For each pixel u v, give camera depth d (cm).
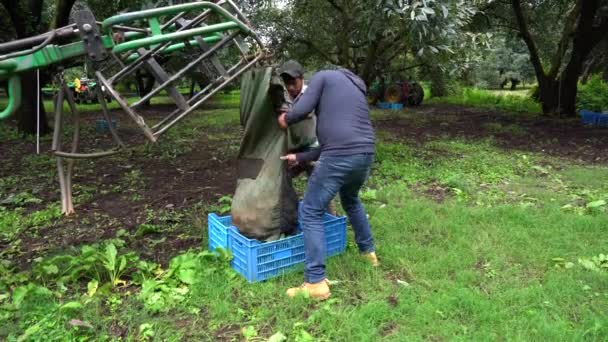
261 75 346
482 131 1188
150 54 321
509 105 1984
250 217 361
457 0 604
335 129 311
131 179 659
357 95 320
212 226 394
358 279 346
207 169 734
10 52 324
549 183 642
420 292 325
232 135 1095
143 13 305
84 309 301
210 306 310
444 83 2373
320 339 275
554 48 1864
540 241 415
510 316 293
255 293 324
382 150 861
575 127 1255
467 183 623
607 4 1416
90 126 1262
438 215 488
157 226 462
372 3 615
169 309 306
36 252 412
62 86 392
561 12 1706
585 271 354
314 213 318
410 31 607
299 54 1562
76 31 317
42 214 500
